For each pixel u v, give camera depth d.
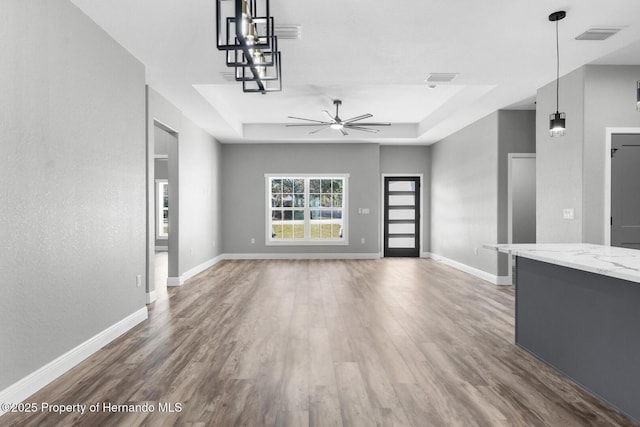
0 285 2.18
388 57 3.94
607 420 2.12
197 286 5.76
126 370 2.76
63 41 2.75
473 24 3.24
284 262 8.32
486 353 3.09
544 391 2.45
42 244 2.52
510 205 5.98
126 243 3.68
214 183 8.17
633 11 3.03
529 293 3.09
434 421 2.09
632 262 2.23
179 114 5.88
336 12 3.04
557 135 3.26
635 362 2.11
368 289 5.52
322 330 3.65
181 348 3.19
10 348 2.25
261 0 2.82
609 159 4.10
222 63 4.04
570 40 3.54
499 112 5.97
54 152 2.64
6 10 2.22
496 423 2.08
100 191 3.23
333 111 7.19
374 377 2.64
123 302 3.61
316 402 2.29
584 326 2.49
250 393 2.40
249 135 8.33
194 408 2.22
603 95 4.11
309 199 9.04
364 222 8.96
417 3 2.91
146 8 2.94
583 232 4.10
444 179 8.31
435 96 6.24
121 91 3.60
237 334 3.54
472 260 6.86
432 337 3.46
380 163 9.27
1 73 2.19
